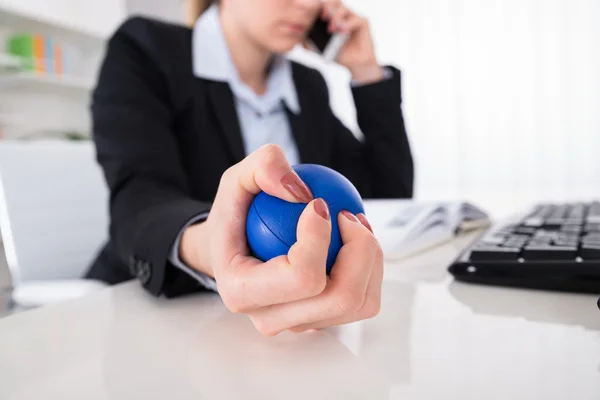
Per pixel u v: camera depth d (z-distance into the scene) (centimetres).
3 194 81
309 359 22
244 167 24
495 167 221
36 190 85
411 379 19
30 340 26
